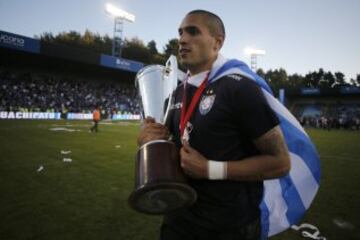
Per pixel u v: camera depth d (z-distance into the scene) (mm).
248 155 1529
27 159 8492
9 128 17281
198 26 1565
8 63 34531
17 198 5176
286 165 1418
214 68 1597
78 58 33906
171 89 1512
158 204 1378
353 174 8469
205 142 1464
